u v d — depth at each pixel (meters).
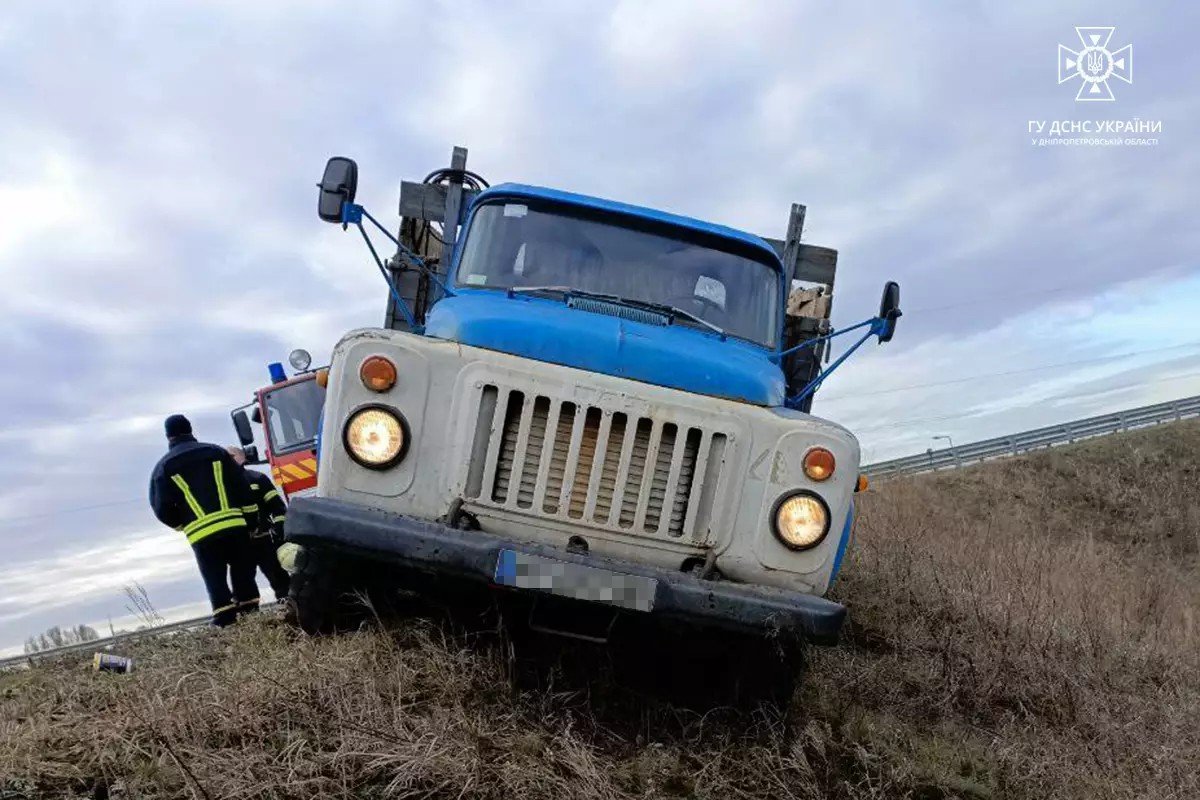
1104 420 40.53
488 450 4.29
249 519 7.61
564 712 4.41
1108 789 4.78
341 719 3.84
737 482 4.37
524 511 4.28
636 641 4.95
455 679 4.35
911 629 7.18
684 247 5.83
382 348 4.30
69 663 6.04
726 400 4.46
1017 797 4.56
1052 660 6.71
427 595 4.84
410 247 6.78
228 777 3.46
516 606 4.84
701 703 4.83
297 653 4.49
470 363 4.34
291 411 12.41
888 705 5.54
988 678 6.10
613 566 4.02
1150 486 34.72
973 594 7.89
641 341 4.70
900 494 24.39
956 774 4.66
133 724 3.84
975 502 33.06
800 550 4.34
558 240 5.73
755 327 5.76
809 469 4.36
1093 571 13.25
